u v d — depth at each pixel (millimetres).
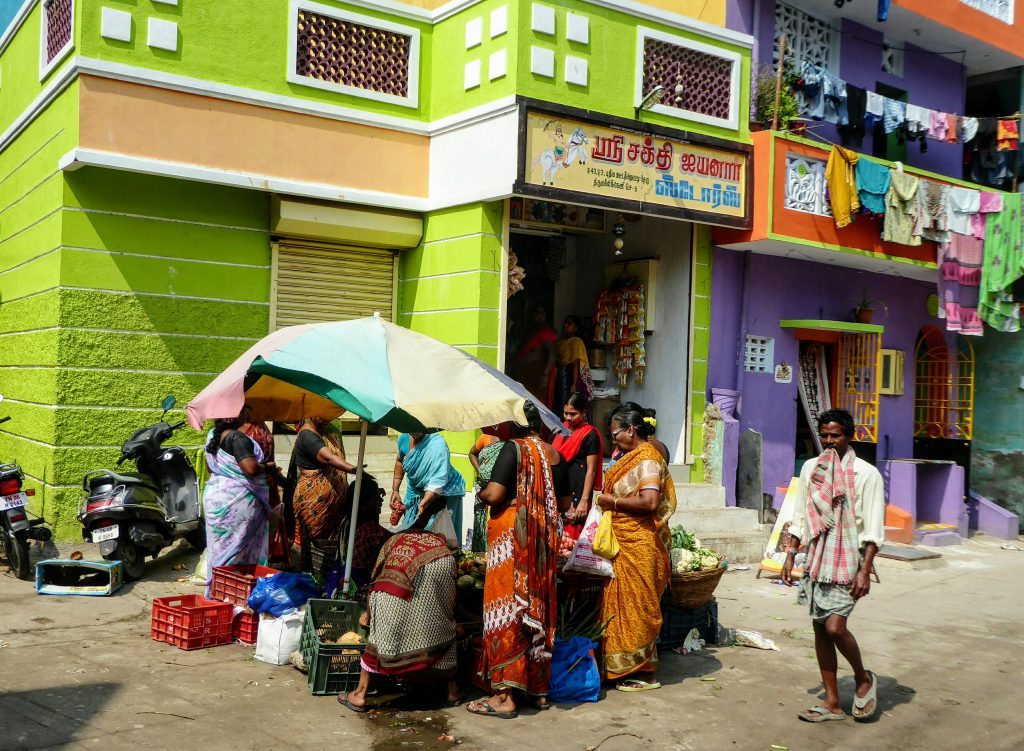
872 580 9742
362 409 4871
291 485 7199
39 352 8562
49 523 8086
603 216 12117
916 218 12109
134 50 8219
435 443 5340
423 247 9953
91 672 5301
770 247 11227
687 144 10062
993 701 5832
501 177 8922
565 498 6758
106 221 8305
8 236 10023
